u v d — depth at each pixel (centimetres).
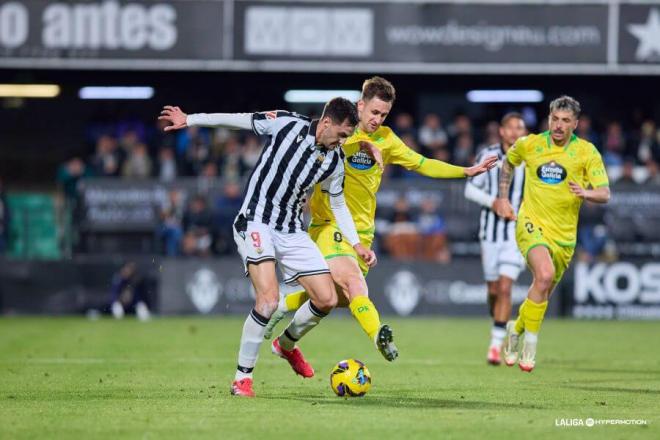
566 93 6681
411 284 5334
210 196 5600
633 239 5534
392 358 1986
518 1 5466
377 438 1628
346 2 5456
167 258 5353
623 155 6056
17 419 1831
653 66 5438
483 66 5488
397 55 5478
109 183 5581
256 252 2081
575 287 5375
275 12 5456
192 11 5456
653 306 5362
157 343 3753
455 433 1681
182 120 2092
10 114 6744
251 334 2125
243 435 1653
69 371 2753
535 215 2547
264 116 2073
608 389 2369
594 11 5447
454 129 6138
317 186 2295
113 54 5444
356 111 2033
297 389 2319
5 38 5400
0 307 5356
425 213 5525
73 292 5375
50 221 5650
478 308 5338
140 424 1766
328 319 5272
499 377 2652
